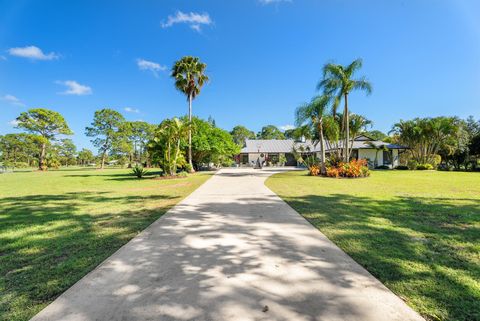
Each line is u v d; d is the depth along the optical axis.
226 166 39.81
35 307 2.27
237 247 3.75
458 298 2.36
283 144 46.56
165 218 5.60
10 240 4.22
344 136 19.95
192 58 25.56
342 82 17.42
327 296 2.40
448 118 26.34
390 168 29.52
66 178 20.27
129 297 2.41
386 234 4.33
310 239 4.09
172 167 18.56
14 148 49.16
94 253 3.60
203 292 2.48
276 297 2.38
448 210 6.26
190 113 25.89
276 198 8.29
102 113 45.94
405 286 2.58
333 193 9.43
